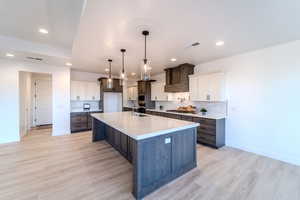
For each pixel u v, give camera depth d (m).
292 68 2.77
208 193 1.90
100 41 2.77
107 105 6.62
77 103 5.91
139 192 1.79
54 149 3.46
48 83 6.43
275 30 2.33
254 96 3.29
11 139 4.01
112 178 2.23
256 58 3.25
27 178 2.20
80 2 1.84
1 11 2.08
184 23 2.11
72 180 2.16
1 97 3.86
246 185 2.06
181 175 2.32
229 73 3.74
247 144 3.40
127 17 1.96
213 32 2.40
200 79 4.20
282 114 2.90
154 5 1.70
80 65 4.78
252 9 1.78
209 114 4.12
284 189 1.97
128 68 5.22
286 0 1.61
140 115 3.71
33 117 6.08
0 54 3.41
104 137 4.27
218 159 2.92
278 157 2.93
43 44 3.40
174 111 4.97
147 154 1.90
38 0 1.85
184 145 2.39
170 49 3.21
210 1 1.63
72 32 2.77
